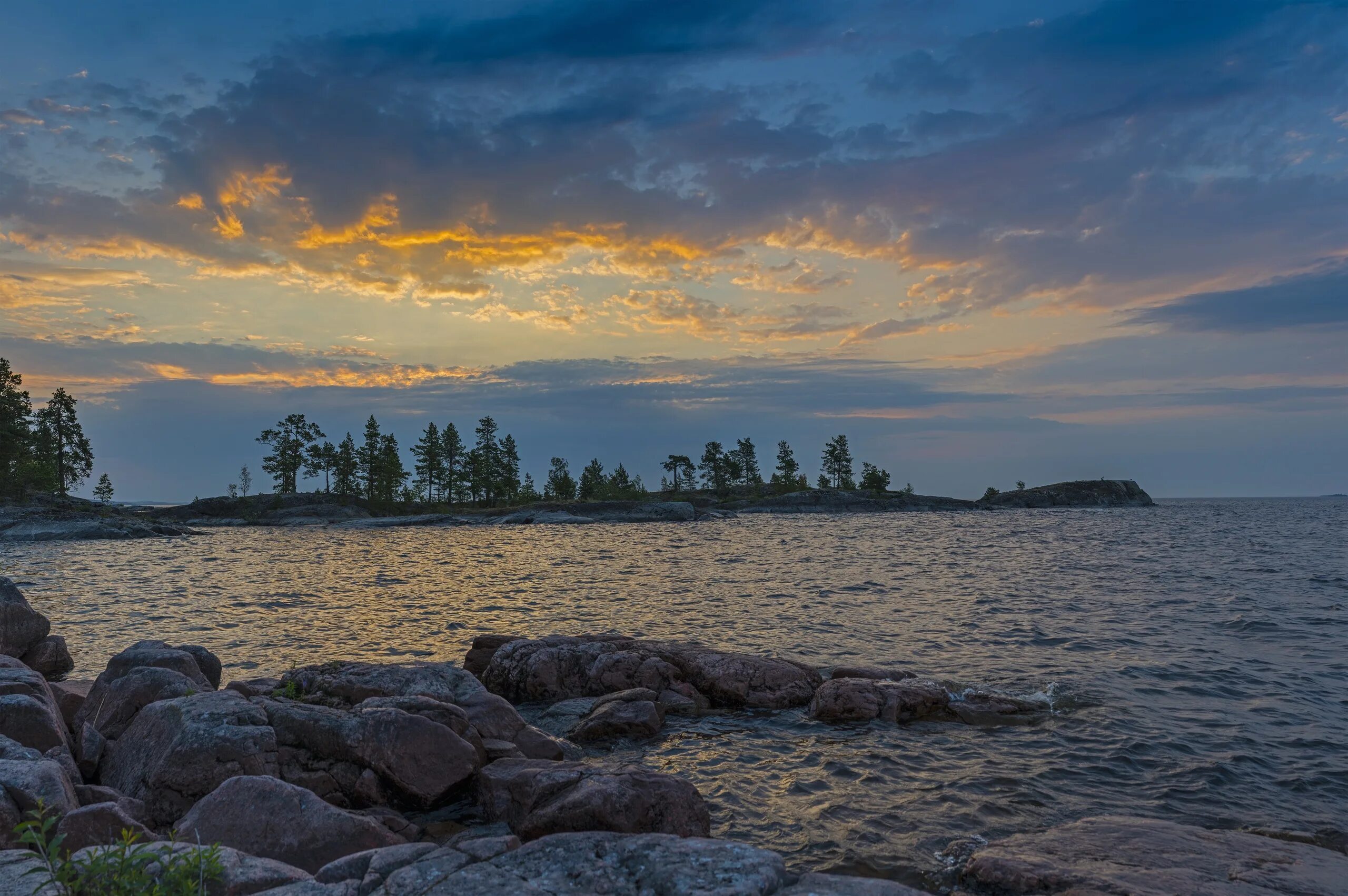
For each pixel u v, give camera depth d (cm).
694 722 1412
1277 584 3197
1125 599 2806
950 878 810
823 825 948
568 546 6381
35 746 977
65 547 6675
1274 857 757
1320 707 1420
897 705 1402
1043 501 17325
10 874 569
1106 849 784
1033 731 1308
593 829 850
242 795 825
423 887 556
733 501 15950
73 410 11781
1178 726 1309
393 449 14438
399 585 3534
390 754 987
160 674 1205
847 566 4275
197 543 7338
